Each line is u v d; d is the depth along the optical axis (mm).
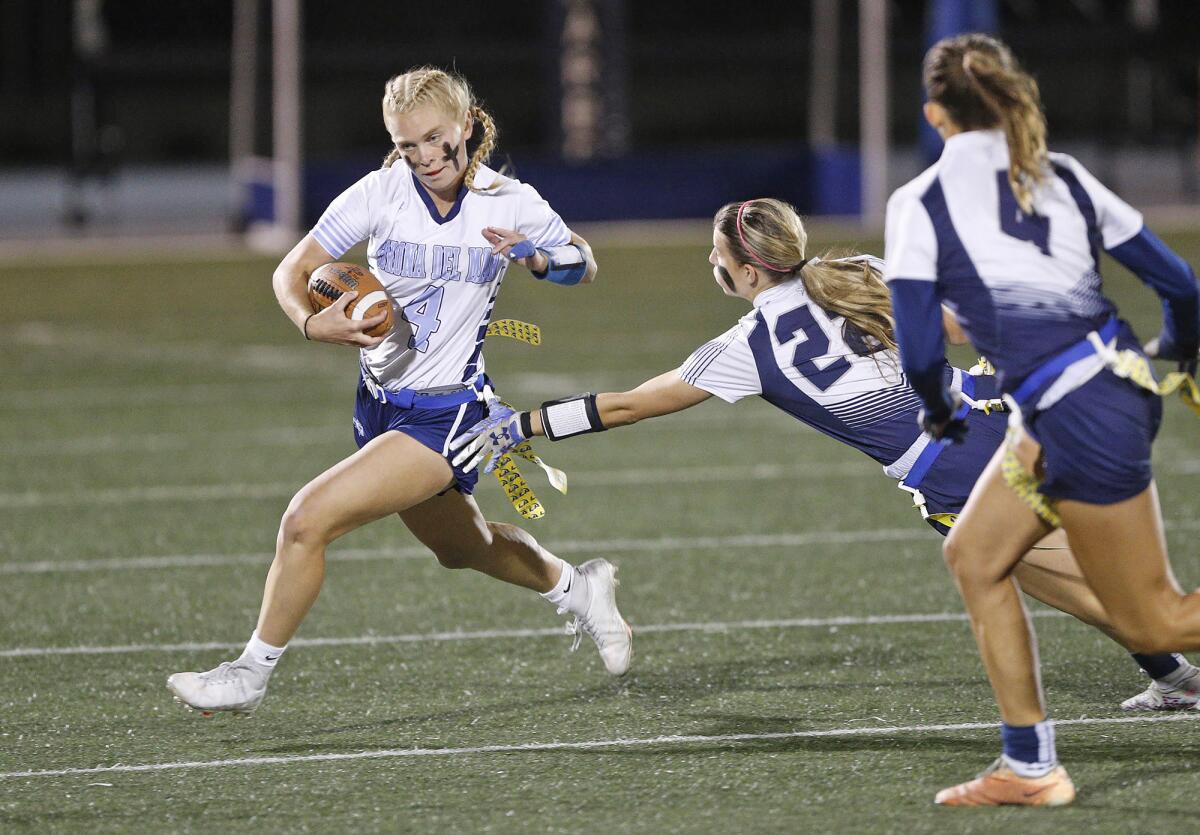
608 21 91188
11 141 115125
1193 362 14273
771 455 33062
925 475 15500
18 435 36500
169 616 21672
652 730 16391
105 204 100875
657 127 125188
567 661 19234
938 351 13008
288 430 36656
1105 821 13266
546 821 13703
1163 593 13305
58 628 21109
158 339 53094
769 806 13930
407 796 14453
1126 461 12805
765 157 84438
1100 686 17531
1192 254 68688
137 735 16531
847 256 15984
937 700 17234
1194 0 117875
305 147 119375
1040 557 15188
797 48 119688
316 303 15875
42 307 61312
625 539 26078
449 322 16188
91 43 97688
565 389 41156
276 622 15492
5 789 14828
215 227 91312
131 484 30891
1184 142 103875
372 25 126062
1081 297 12969
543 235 16281
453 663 19219
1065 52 100938
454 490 16641
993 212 12891
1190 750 15133
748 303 59031
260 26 88500
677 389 15773
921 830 13195
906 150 115688
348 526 15688
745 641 19984
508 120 121250
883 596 22078
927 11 113625
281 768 15352
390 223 16047
